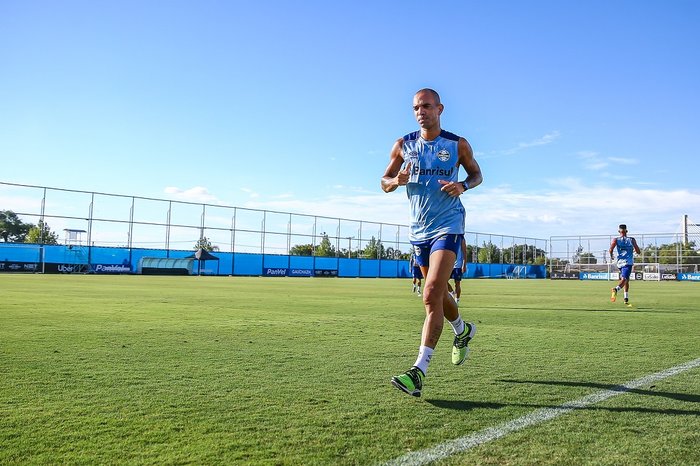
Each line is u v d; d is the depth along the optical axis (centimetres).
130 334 605
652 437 257
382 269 4800
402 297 1451
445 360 464
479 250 5488
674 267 5131
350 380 377
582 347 546
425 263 409
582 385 367
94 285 1888
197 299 1234
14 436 252
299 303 1153
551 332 674
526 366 437
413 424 275
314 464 220
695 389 356
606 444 246
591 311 1031
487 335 642
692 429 270
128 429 263
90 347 511
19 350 491
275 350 505
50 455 228
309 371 407
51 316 794
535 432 263
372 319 809
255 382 368
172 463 220
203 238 4200
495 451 236
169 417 284
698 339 613
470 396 334
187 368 414
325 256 4734
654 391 350
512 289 2281
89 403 310
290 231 4591
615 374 405
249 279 3275
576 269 5631
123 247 3691
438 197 394
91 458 225
